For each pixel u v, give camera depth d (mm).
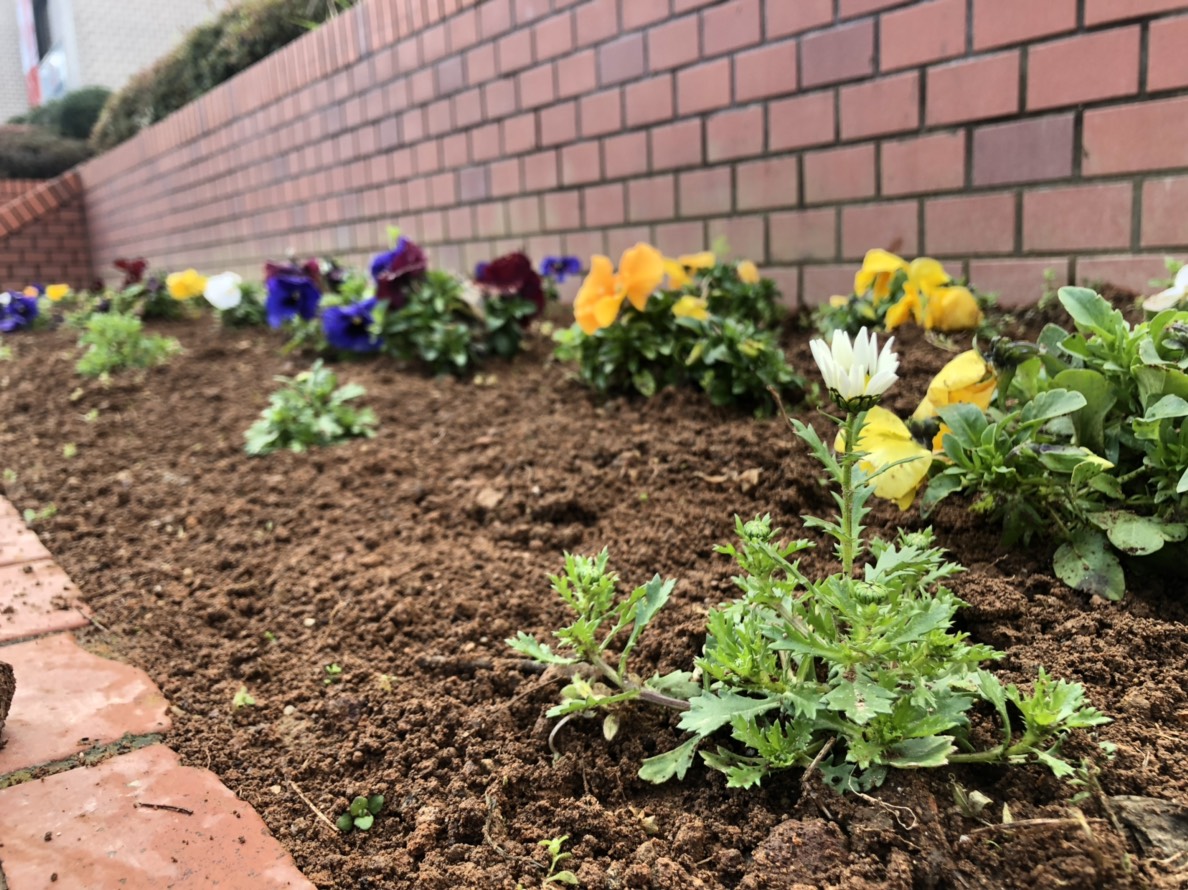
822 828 456
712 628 526
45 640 749
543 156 1589
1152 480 625
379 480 995
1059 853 425
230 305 1729
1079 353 650
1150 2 892
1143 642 563
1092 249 966
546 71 1542
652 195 1409
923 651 477
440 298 1367
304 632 728
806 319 1182
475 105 1711
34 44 6707
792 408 966
